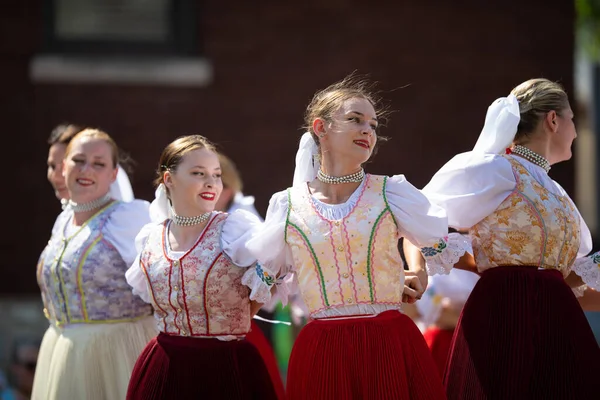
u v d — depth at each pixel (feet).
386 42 59.77
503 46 60.18
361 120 27.20
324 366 26.43
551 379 27.04
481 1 60.03
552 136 29.14
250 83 59.82
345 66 59.72
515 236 27.91
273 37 59.72
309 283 26.91
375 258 26.53
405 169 60.08
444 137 60.13
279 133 59.77
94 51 59.77
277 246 27.40
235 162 59.67
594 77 94.53
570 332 27.35
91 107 59.47
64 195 36.58
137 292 30.48
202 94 59.77
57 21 59.62
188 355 27.86
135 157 59.52
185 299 28.09
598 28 95.09
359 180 27.32
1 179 59.21
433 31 59.98
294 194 27.58
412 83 59.98
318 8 59.72
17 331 59.88
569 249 28.43
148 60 59.62
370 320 26.45
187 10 59.82
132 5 59.93
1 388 51.96
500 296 27.76
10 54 59.21
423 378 26.53
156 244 29.19
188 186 28.66
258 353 28.76
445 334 36.19
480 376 27.37
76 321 32.40
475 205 28.09
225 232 28.66
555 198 28.32
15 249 59.36
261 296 27.61
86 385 31.76
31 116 59.26
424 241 26.94
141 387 28.25
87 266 32.14
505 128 28.58
